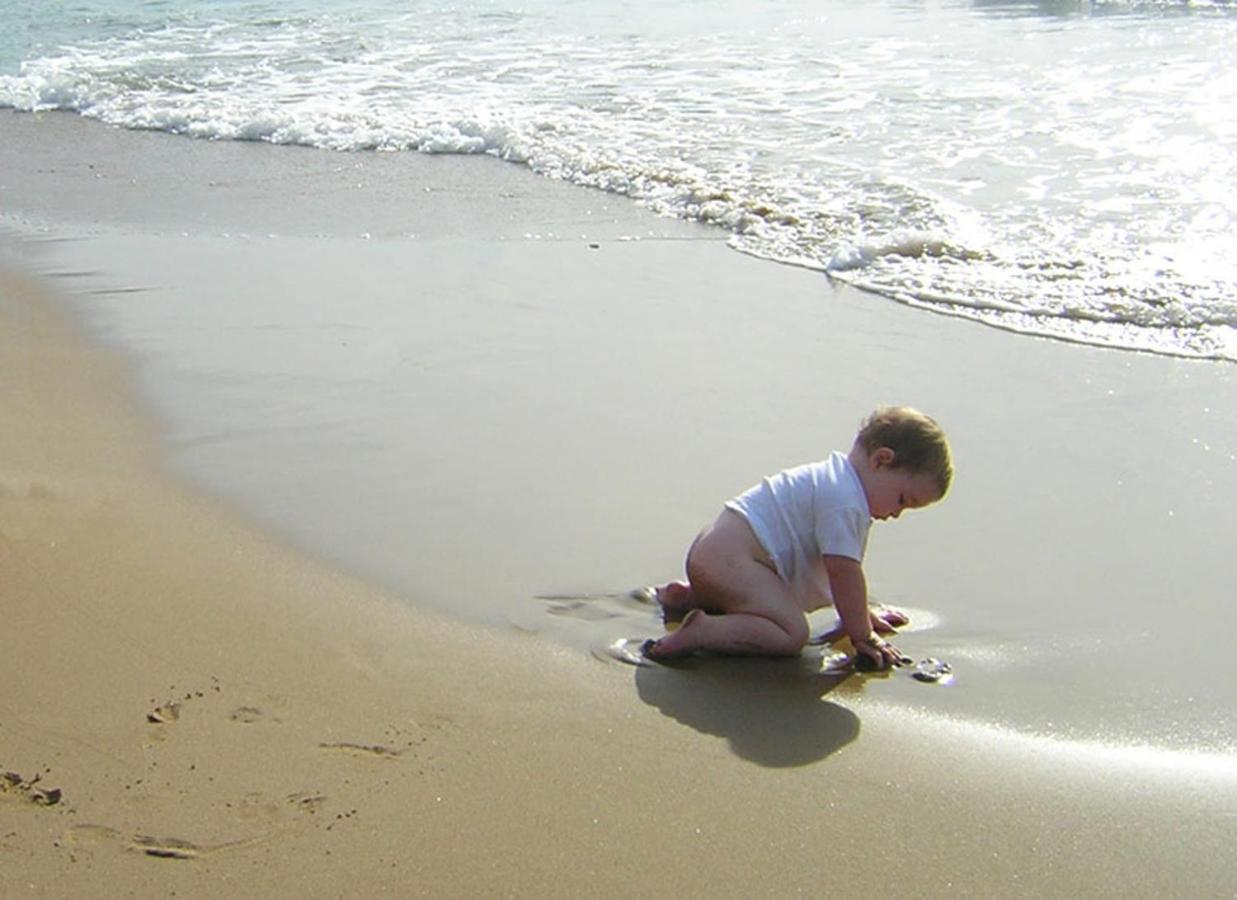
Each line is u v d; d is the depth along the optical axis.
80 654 3.44
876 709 3.30
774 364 5.75
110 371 5.75
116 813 2.77
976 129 9.66
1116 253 7.00
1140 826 2.81
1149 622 3.72
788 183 8.57
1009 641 3.65
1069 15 13.77
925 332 6.12
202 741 3.04
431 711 3.22
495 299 6.66
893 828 2.79
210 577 3.92
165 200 8.95
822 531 3.62
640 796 2.88
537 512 4.40
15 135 11.34
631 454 4.85
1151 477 4.64
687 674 3.46
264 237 7.92
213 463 4.82
